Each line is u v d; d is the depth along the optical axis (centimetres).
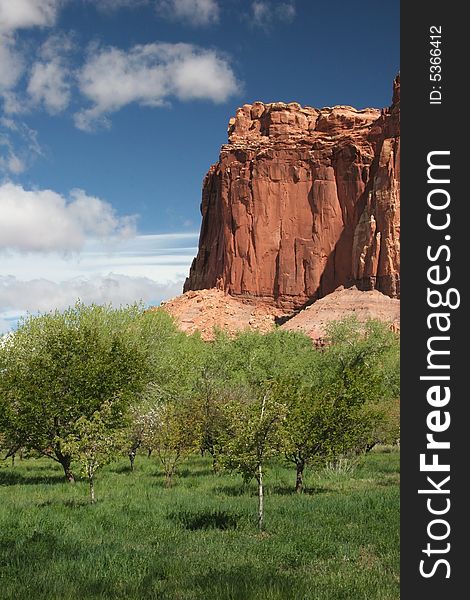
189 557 1021
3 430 2559
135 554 1033
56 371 2586
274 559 1005
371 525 1277
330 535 1190
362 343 4947
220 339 6862
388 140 14562
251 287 15950
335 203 15650
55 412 2481
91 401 2544
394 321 12431
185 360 4372
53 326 3406
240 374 5156
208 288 17288
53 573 916
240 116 18350
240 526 1314
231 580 853
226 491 2033
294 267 15750
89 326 3597
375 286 13675
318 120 16825
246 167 16575
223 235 16900
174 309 15212
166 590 820
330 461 2303
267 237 16100
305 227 15888
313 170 16075
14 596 793
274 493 1988
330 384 2288
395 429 3256
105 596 793
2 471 2994
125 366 2897
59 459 2517
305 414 2078
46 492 2116
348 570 930
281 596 786
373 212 14200
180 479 2428
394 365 4616
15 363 2842
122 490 2080
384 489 1956
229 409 1449
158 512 1542
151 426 2695
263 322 14962
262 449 1352
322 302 14050
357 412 2195
